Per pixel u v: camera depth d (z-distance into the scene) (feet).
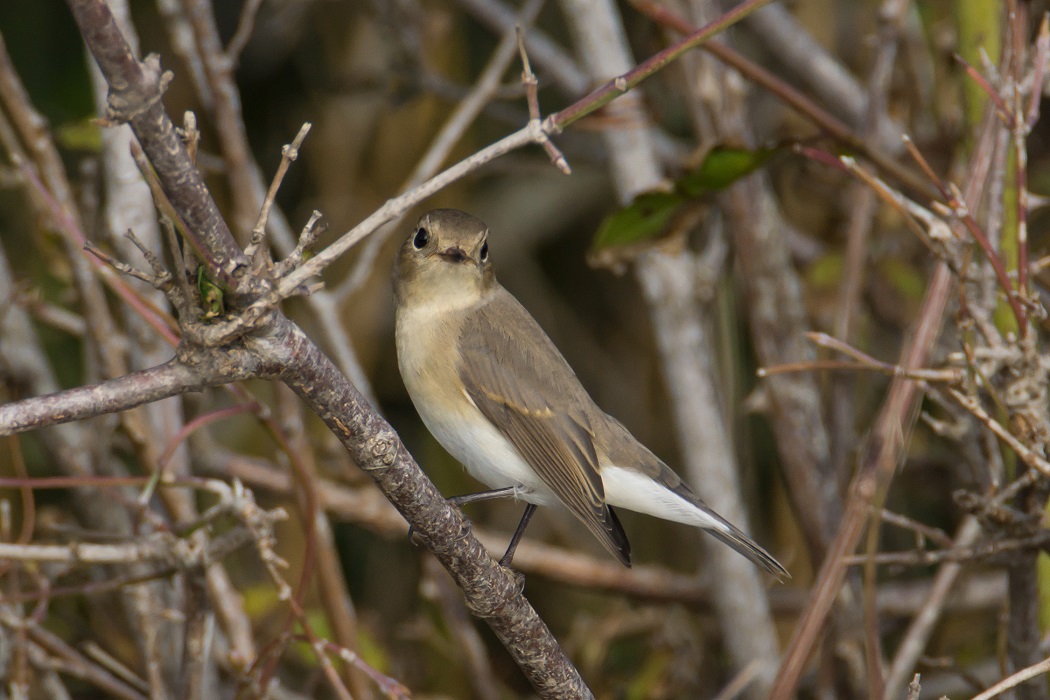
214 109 27.71
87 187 27.66
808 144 24.09
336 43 41.52
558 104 43.88
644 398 42.04
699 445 31.19
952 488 33.55
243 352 14.61
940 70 31.09
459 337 26.03
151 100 12.21
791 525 37.76
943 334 29.58
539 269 43.83
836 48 40.50
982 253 20.29
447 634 33.50
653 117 30.58
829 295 32.76
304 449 27.40
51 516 29.63
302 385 15.23
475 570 18.02
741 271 30.01
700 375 31.37
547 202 43.83
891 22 28.48
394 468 16.44
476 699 33.96
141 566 26.40
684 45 16.47
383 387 42.32
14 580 23.90
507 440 25.46
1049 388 20.07
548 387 25.80
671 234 26.23
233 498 20.83
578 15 30.32
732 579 31.14
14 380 27.61
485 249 27.30
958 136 27.50
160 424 25.76
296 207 43.11
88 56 26.78
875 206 30.42
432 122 41.45
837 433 29.25
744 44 41.68
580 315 43.98
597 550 40.06
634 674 36.17
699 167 24.27
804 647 17.15
